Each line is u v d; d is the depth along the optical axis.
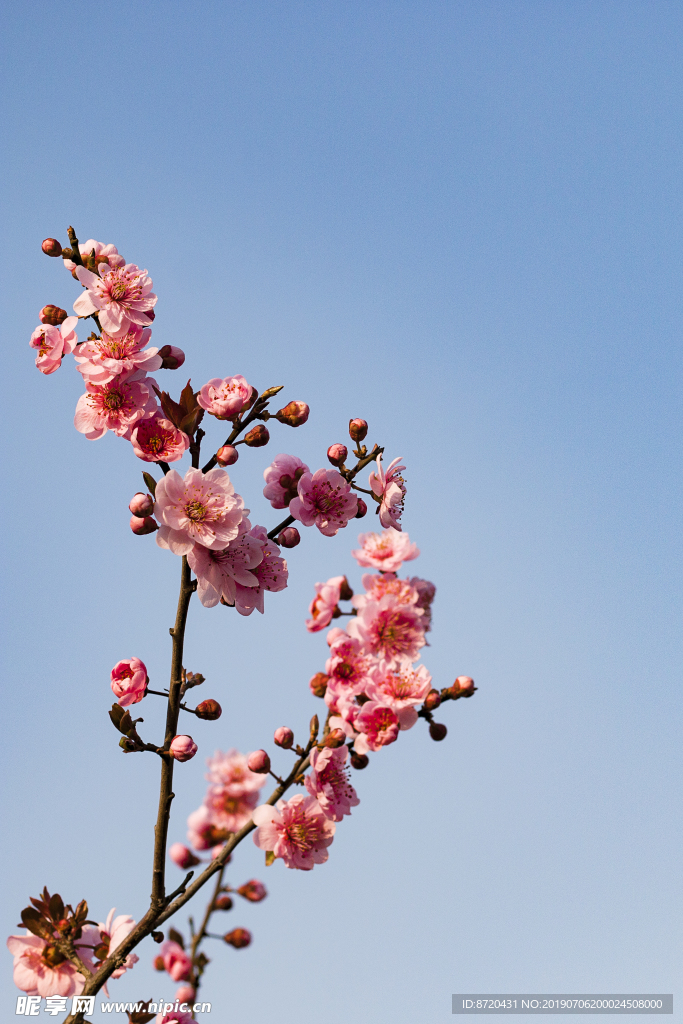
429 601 1.30
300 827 1.30
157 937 1.30
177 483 1.33
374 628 1.29
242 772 1.32
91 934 1.33
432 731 1.30
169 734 1.32
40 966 1.32
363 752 1.29
